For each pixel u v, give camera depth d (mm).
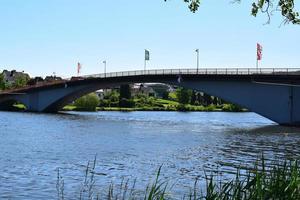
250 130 59469
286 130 59219
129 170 25469
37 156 31156
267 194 9891
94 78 94188
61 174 23844
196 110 167000
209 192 10438
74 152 33750
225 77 71500
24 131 53562
